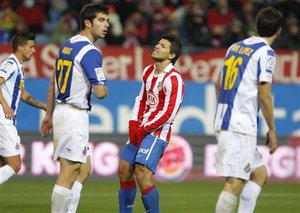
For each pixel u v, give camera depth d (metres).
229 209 27.64
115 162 53.69
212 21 65.94
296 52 57.28
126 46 61.22
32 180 52.22
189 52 57.56
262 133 55.41
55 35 62.34
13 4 67.94
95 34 28.86
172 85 29.34
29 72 53.62
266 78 27.31
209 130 55.47
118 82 54.62
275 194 46.81
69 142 28.16
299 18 68.69
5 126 34.81
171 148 54.22
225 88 28.17
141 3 65.44
